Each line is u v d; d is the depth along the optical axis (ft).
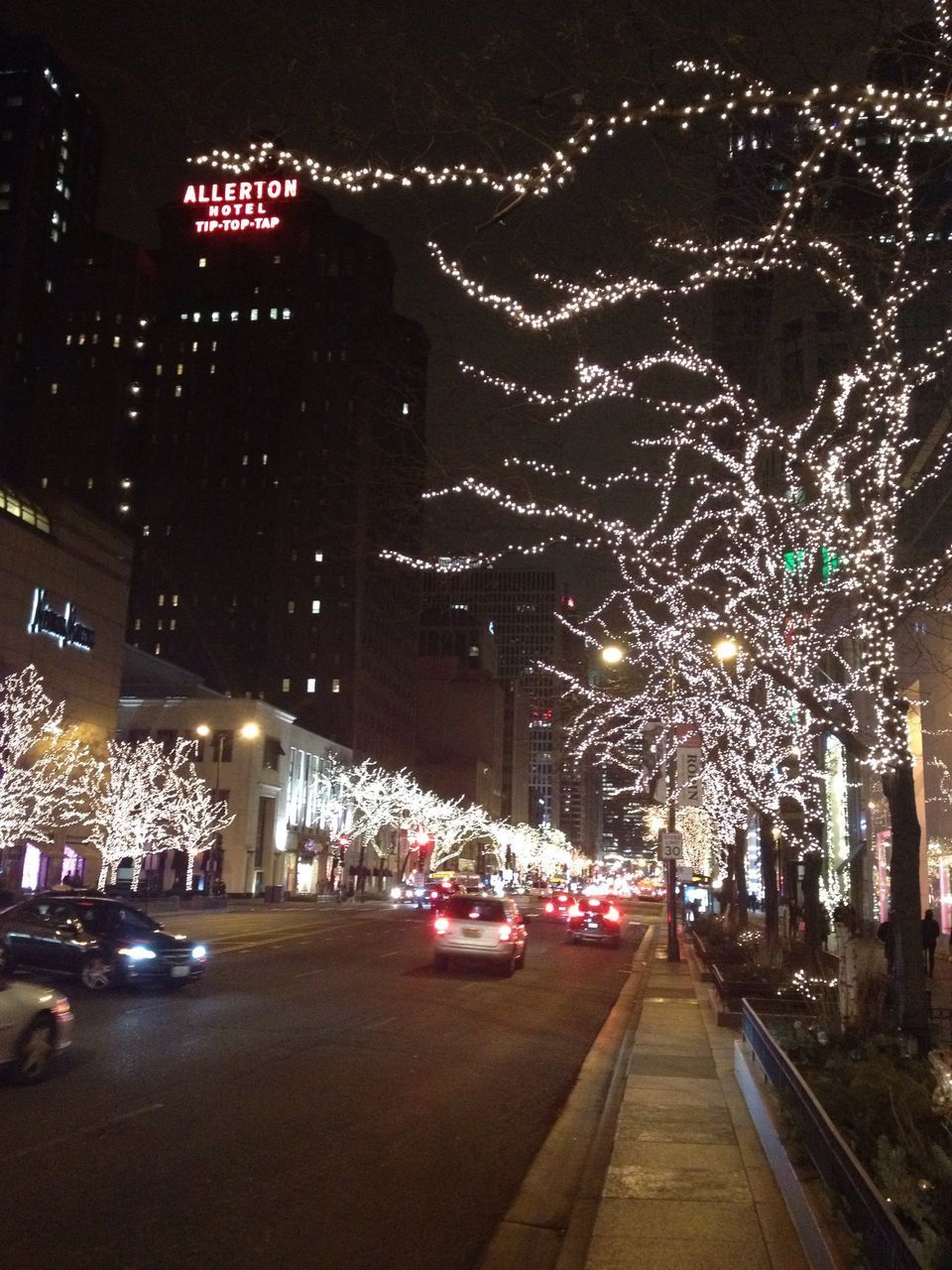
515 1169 29.84
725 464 46.21
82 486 440.04
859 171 27.91
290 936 121.29
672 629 70.44
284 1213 24.34
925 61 22.97
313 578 398.21
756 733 72.84
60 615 194.59
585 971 96.84
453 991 72.54
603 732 116.47
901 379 35.29
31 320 472.03
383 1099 37.01
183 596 412.77
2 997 35.14
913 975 35.06
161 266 453.99
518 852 537.24
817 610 53.26
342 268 426.10
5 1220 22.71
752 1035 38.19
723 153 24.61
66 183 504.43
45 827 185.88
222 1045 45.68
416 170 22.25
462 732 566.36
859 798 121.08
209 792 243.60
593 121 19.47
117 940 62.44
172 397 433.07
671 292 28.99
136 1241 21.97
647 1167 28.27
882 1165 19.86
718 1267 20.72
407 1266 21.84
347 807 322.14
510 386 35.06
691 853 198.29
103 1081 36.83
